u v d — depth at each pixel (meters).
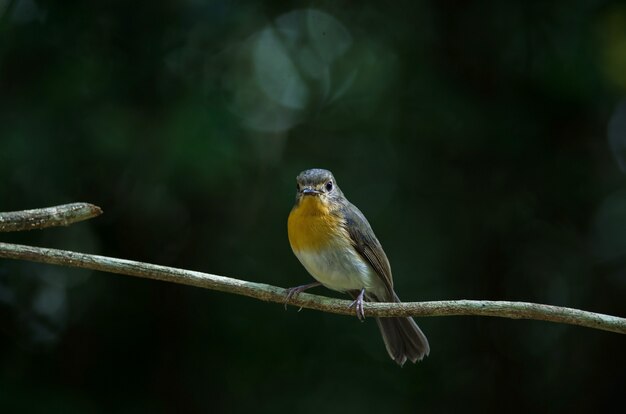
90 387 10.43
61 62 9.98
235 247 11.04
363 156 11.46
